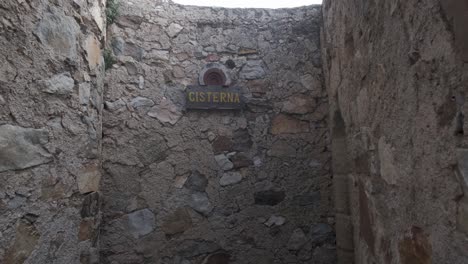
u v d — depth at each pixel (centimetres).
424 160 85
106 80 210
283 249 218
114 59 214
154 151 213
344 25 173
